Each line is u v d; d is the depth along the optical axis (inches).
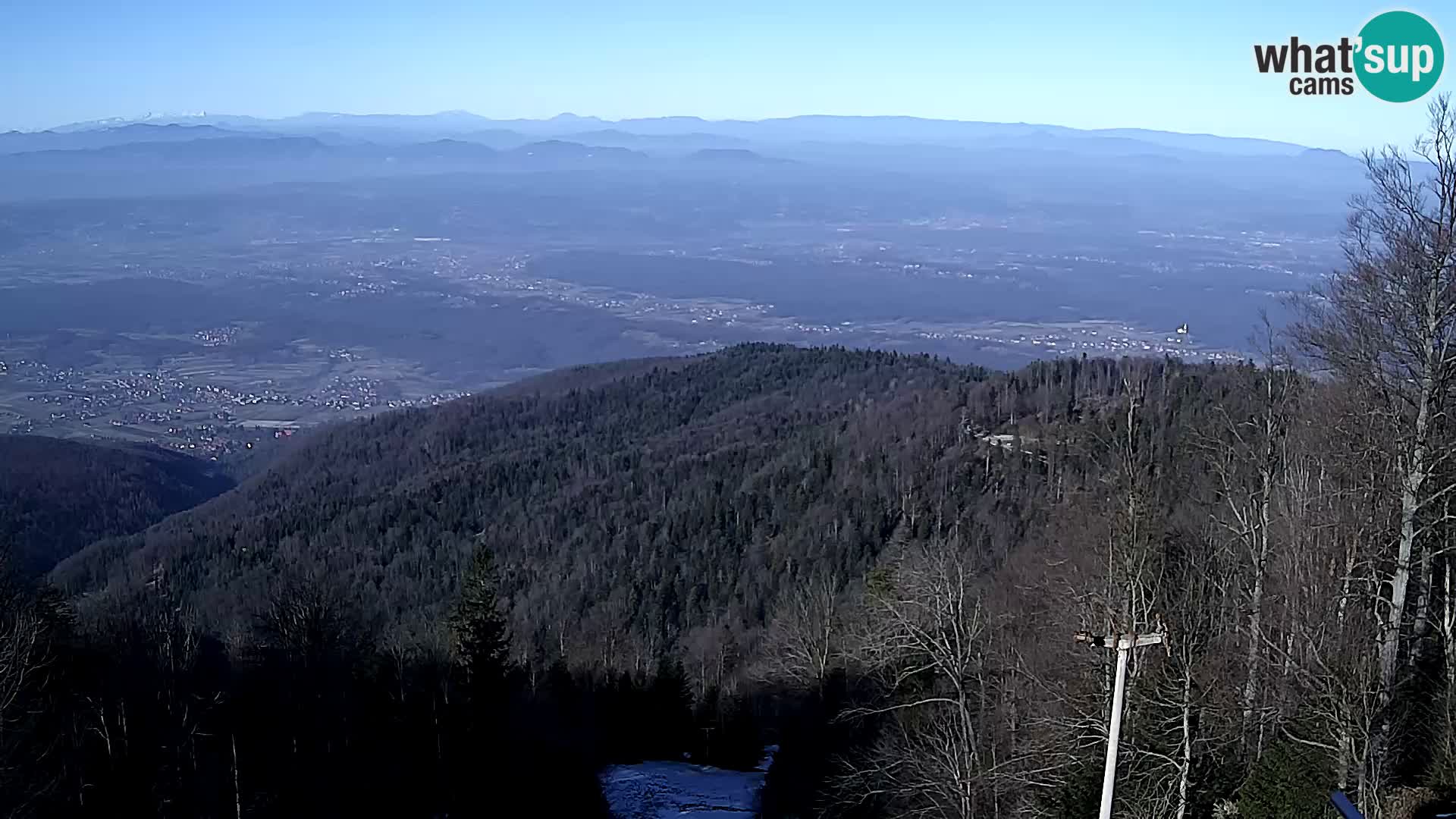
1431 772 655.1
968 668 768.3
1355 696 620.4
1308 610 701.3
